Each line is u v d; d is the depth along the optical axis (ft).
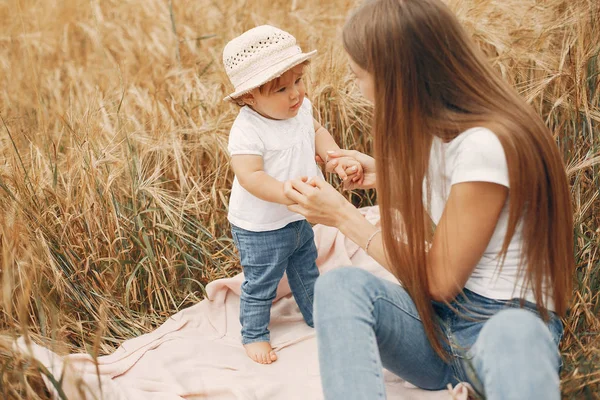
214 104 8.93
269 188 5.59
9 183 7.22
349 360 4.11
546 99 7.90
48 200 7.34
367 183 6.12
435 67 4.23
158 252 7.45
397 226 4.55
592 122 7.30
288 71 5.64
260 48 5.65
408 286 4.55
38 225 6.91
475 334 4.56
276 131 5.84
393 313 4.56
